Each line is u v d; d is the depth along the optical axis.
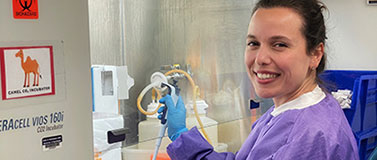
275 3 1.20
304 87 1.26
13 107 1.17
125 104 1.75
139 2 1.77
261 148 1.21
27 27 1.19
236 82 2.16
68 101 1.29
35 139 1.22
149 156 1.84
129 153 1.78
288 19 1.17
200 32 1.98
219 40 2.06
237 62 2.15
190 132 1.46
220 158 1.40
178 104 1.92
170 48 1.89
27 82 1.19
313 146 1.11
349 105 2.53
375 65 2.89
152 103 1.84
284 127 1.19
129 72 1.76
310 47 1.21
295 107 1.23
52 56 1.24
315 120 1.16
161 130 1.87
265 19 1.19
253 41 1.23
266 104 2.33
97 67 1.65
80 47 1.31
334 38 2.97
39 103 1.22
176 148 1.42
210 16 2.01
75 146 1.32
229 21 2.09
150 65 1.82
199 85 2.00
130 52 1.75
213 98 2.07
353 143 1.18
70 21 1.28
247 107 2.22
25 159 1.20
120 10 1.71
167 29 1.87
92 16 1.62
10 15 1.16
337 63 2.99
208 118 2.05
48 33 1.23
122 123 1.75
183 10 1.91
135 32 1.76
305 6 1.20
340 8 2.95
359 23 2.91
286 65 1.17
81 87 1.32
